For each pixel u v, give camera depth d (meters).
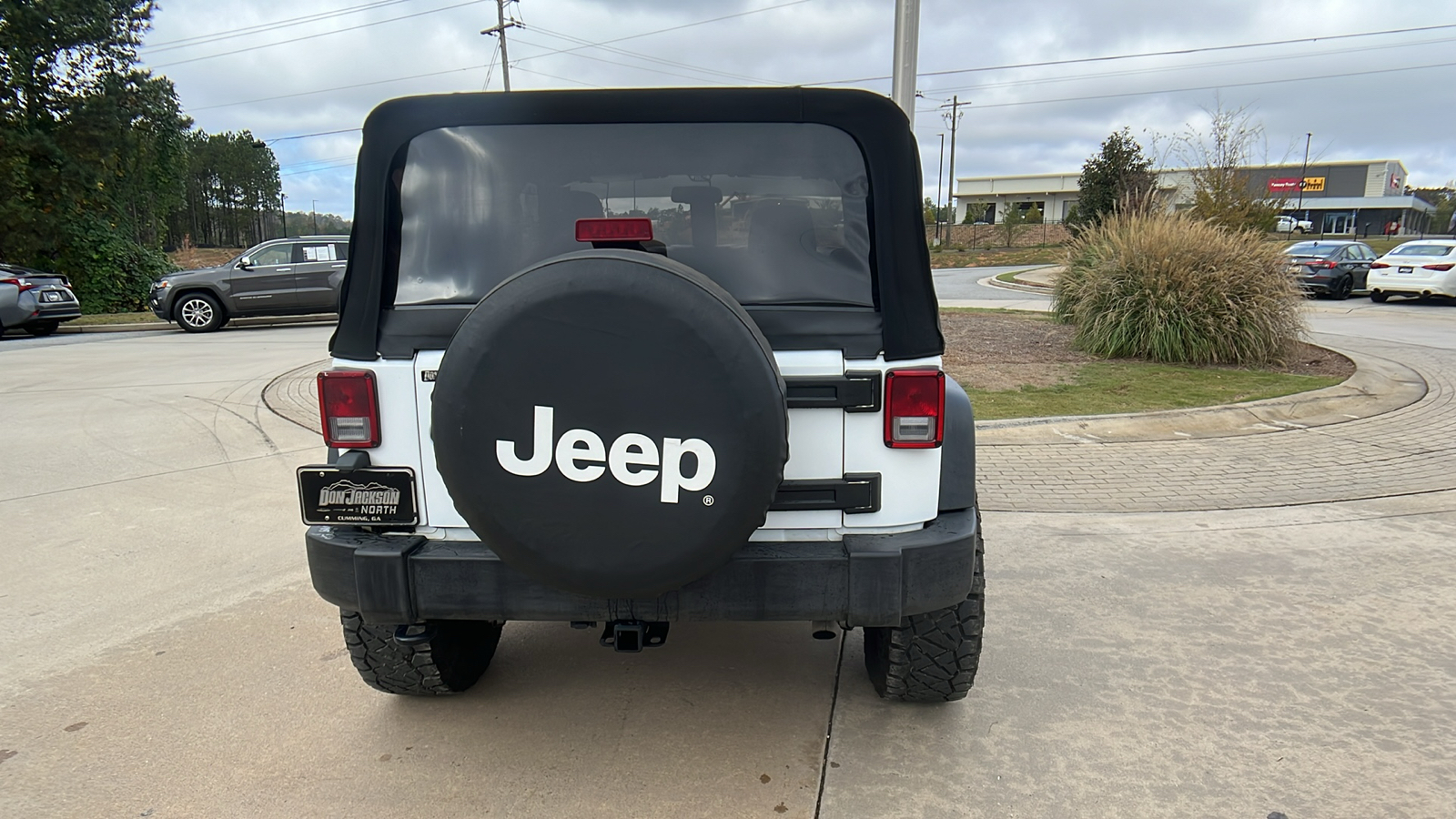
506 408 2.02
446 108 2.35
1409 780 2.52
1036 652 3.35
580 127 2.38
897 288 2.30
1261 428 7.12
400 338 2.34
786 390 2.27
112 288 22.31
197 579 4.16
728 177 2.37
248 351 12.66
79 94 22.09
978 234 65.19
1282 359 10.00
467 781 2.57
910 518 2.38
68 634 3.57
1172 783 2.53
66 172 21.45
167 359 11.80
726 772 2.61
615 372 1.98
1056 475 5.80
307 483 2.37
